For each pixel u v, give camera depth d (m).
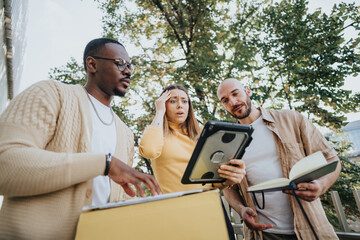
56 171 0.55
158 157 1.38
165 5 7.18
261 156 1.66
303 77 5.15
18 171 0.53
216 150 0.85
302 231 1.32
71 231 0.64
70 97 0.87
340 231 2.15
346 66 4.91
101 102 1.09
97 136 0.96
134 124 7.20
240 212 1.50
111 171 0.67
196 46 6.54
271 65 5.71
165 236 0.52
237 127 0.82
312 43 5.31
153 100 7.12
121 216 0.52
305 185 1.06
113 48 1.07
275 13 5.91
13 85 6.76
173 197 0.59
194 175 0.89
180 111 1.57
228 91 1.83
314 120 5.11
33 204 0.62
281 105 5.89
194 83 5.66
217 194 0.63
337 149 4.84
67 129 0.79
